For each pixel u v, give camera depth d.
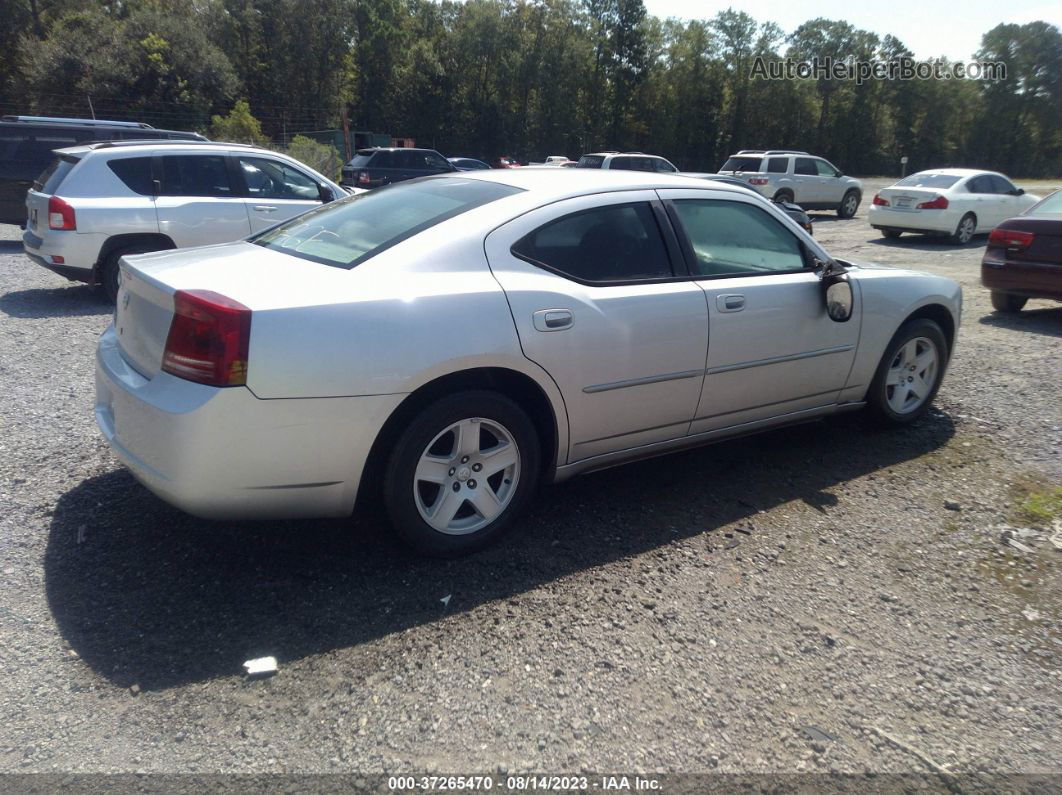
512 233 3.50
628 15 67.44
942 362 5.23
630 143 71.50
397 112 60.78
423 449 3.22
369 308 3.05
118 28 38.25
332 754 2.36
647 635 2.97
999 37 84.31
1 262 11.59
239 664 2.73
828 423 5.36
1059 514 4.04
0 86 45.88
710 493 4.24
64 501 3.85
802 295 4.32
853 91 81.44
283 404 2.90
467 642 2.89
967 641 3.02
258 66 57.25
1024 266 8.50
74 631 2.88
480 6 62.19
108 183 8.24
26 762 2.29
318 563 3.39
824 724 2.56
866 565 3.54
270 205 9.00
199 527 3.65
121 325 3.48
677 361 3.85
